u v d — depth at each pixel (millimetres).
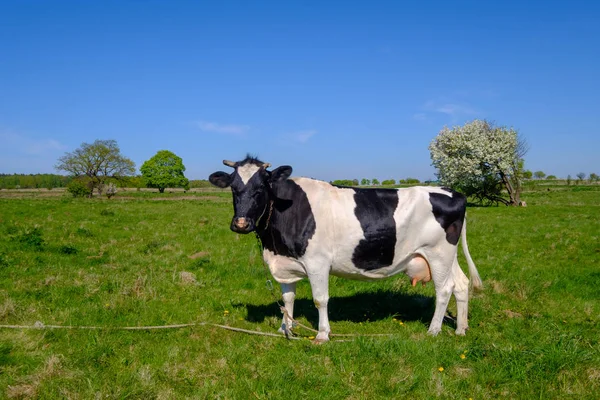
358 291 8570
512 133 33125
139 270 9984
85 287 8328
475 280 6609
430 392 4605
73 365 5156
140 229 16688
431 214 6227
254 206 5723
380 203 6152
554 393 4570
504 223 19328
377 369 5043
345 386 4723
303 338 6172
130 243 13625
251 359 5445
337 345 5621
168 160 83062
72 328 6336
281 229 6055
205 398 4516
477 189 35906
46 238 13594
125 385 4734
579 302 7926
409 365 5156
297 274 6320
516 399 4543
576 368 4953
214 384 4766
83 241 13508
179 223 18781
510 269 10680
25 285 8398
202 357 5484
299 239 5977
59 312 7016
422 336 6180
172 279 9133
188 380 4879
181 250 12461
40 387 4637
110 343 5836
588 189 58031
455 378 4930
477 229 17234
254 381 4828
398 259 6277
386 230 6062
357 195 6207
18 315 6758
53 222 17406
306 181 6281
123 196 56344
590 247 13156
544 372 4895
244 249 12773
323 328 6148
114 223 18234
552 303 7859
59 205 25609
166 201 41031
